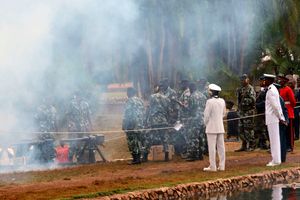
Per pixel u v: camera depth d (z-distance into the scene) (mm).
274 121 40688
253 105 49562
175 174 36969
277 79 49438
